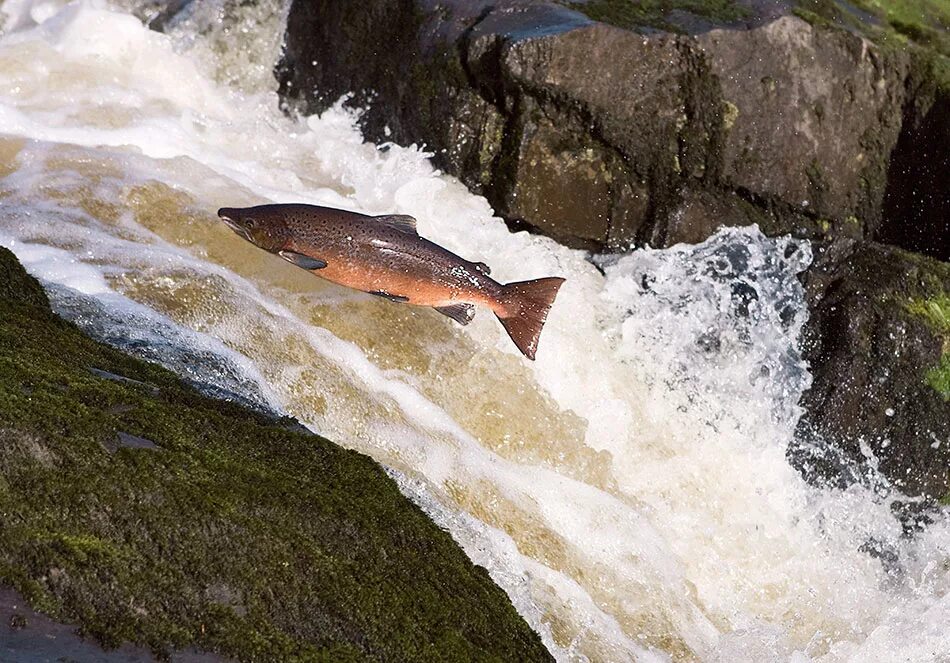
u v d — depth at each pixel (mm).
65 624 5535
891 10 12633
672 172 11352
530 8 11469
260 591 6137
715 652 9117
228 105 12531
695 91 11250
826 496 10609
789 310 11141
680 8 11695
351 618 6332
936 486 10844
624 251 11320
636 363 10555
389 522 7070
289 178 11297
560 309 10508
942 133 11984
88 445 6320
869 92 11828
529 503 9031
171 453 6555
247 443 7219
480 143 11289
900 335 10875
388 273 8594
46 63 11703
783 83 11484
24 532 5730
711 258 11227
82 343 7688
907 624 10211
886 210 11961
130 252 9203
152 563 5957
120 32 12227
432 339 9648
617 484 9883
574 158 11148
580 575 8844
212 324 8852
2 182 9641
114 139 10898
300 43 12688
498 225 11203
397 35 11922
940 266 11500
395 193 11250
